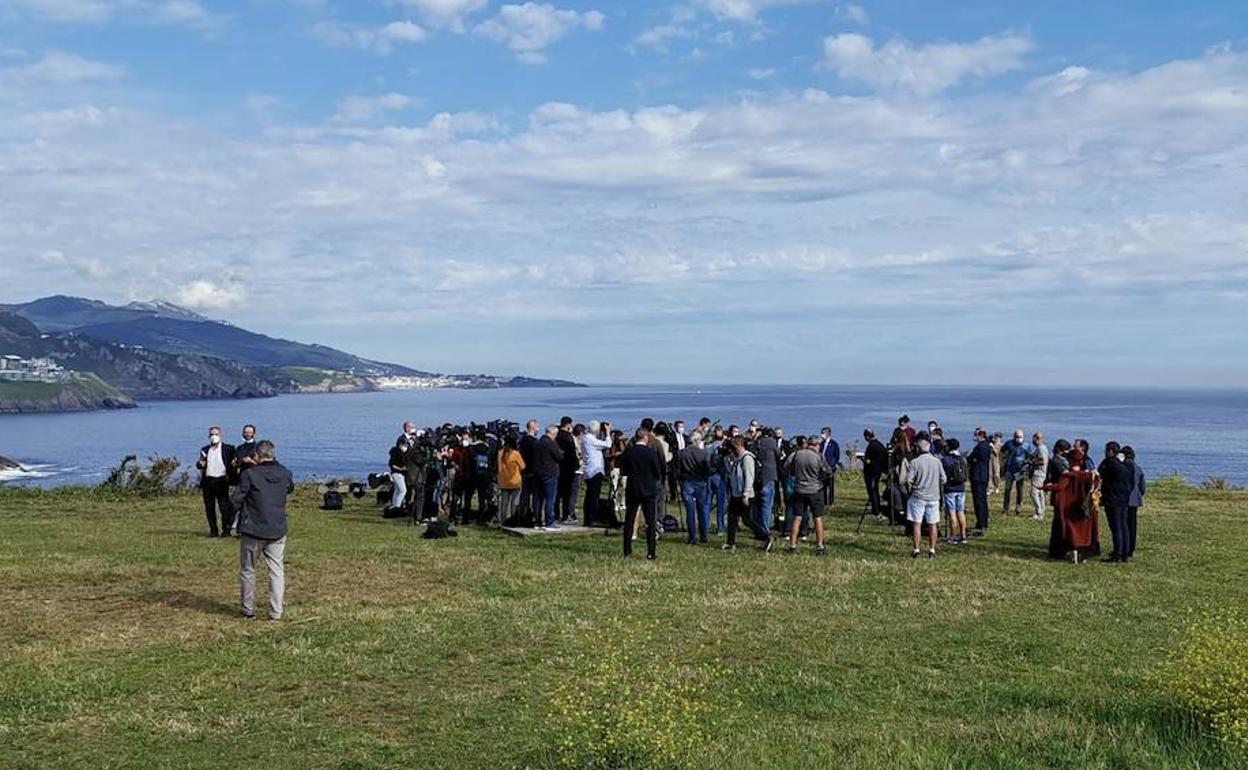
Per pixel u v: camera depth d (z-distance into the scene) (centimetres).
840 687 967
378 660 1034
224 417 19000
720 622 1216
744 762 742
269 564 1226
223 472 2000
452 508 2259
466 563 1648
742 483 1797
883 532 2100
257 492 1218
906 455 2139
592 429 2127
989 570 1625
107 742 799
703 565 1652
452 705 892
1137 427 13788
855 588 1452
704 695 924
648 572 1576
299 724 843
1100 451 8662
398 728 835
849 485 3159
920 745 792
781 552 1811
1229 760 749
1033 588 1463
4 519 2323
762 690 949
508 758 766
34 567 1549
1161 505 2716
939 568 1639
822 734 824
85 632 1147
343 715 869
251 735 817
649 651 1080
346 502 2731
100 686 937
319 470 7175
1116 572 1627
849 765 745
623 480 2172
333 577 1512
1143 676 965
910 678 997
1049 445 8400
